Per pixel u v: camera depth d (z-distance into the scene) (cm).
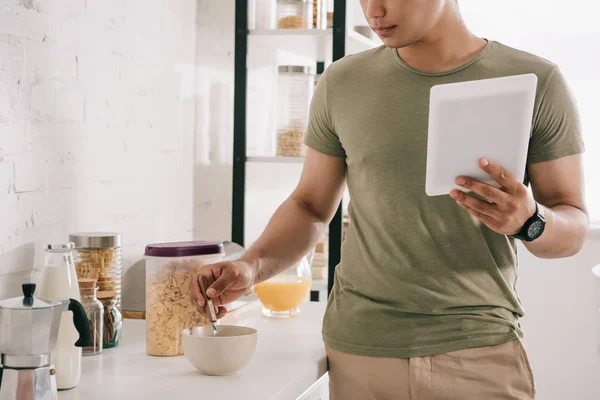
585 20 379
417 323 160
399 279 162
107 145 217
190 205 272
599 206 386
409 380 158
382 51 171
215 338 152
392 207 162
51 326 123
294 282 214
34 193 185
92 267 185
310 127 182
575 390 372
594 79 381
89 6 205
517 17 386
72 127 200
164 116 250
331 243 272
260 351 176
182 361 167
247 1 281
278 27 287
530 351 377
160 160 248
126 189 228
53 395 126
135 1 228
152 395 140
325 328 172
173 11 253
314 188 184
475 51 163
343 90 171
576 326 370
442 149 135
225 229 301
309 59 346
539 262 371
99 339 172
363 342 163
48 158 190
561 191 159
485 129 132
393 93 164
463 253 159
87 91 206
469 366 157
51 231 192
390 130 163
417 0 151
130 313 215
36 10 183
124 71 224
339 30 273
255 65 303
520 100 130
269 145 337
